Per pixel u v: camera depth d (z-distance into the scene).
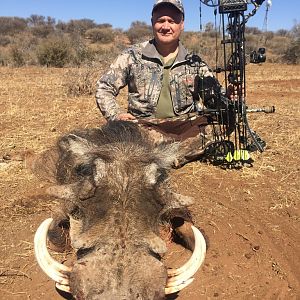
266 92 5.67
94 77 5.76
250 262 1.80
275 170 2.61
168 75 2.32
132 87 2.37
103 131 1.79
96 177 1.30
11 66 10.05
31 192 2.37
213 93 2.35
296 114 4.09
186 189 2.38
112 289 1.12
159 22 2.21
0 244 1.91
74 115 4.05
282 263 1.80
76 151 1.52
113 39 20.22
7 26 24.03
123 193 1.26
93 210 1.26
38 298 1.60
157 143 1.83
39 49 10.79
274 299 1.61
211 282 1.69
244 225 2.04
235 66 2.23
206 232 1.98
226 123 2.41
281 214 2.14
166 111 2.36
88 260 1.16
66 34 21.72
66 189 1.35
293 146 3.03
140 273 1.15
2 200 2.28
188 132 2.37
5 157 2.85
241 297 1.62
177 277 1.25
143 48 2.32
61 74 7.86
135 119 2.22
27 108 4.38
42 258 1.27
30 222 2.08
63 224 1.78
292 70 9.25
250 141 2.60
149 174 1.32
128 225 1.21
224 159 2.50
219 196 2.31
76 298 1.16
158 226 1.32
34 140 3.22
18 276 1.72
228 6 2.13
